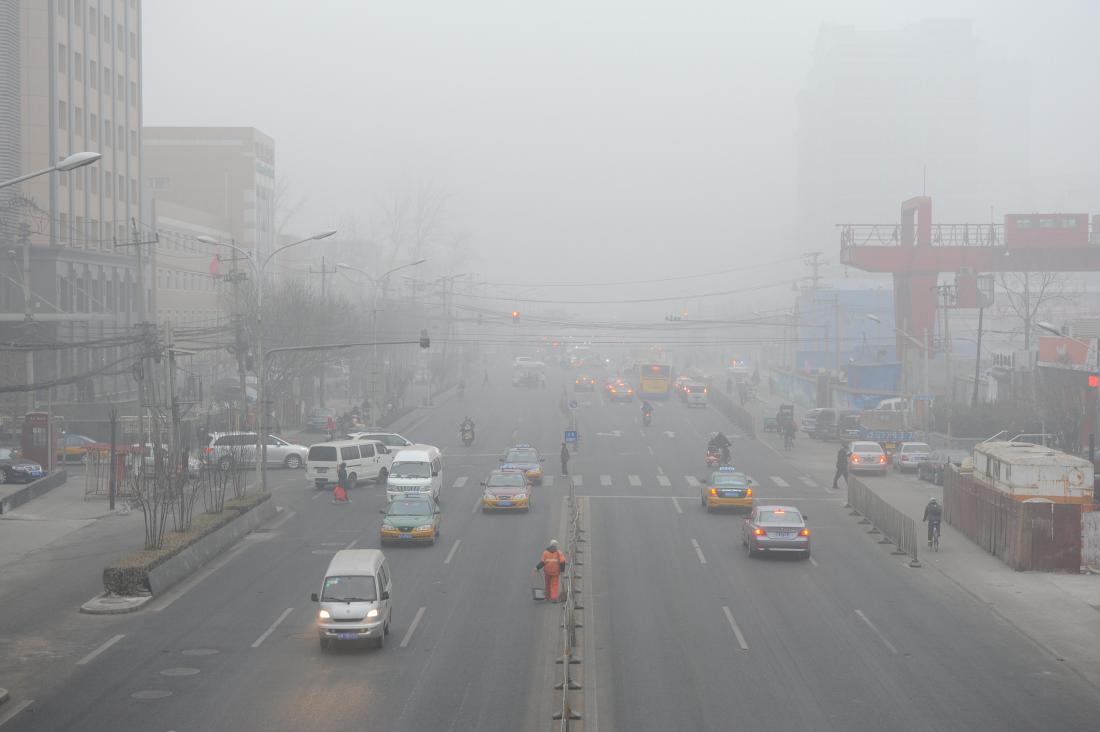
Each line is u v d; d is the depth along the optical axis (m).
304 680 23.92
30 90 86.50
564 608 28.98
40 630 28.38
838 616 30.47
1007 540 38.84
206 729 20.58
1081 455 63.62
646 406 93.94
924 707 22.28
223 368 112.06
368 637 26.23
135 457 52.94
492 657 25.89
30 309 73.56
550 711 21.81
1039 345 74.75
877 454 66.25
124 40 102.75
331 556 39.22
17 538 42.69
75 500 52.06
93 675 24.25
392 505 42.41
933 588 34.56
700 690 23.33
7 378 68.88
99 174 96.44
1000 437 74.19
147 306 104.19
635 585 34.50
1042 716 21.81
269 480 62.25
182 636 27.78
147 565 32.28
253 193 146.25
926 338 85.50
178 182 146.12
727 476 51.38
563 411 101.06
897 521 41.81
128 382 94.00
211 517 42.06
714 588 34.09
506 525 46.28
